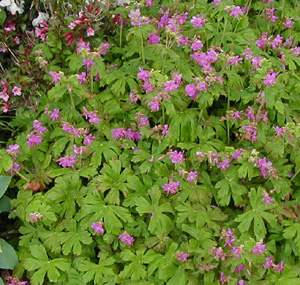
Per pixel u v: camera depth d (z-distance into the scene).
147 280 0.62
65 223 0.65
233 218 0.68
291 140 0.68
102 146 0.70
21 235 0.74
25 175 0.71
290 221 0.66
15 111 0.90
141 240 0.66
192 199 0.67
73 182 0.68
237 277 0.62
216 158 0.67
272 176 0.68
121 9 0.84
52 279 0.61
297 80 0.81
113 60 0.86
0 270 0.71
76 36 0.83
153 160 0.69
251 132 0.71
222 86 0.75
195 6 0.91
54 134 0.73
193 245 0.61
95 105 0.76
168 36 0.82
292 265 0.65
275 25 0.96
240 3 0.99
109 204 0.65
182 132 0.72
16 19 0.97
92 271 0.62
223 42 0.85
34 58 0.85
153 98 0.68
